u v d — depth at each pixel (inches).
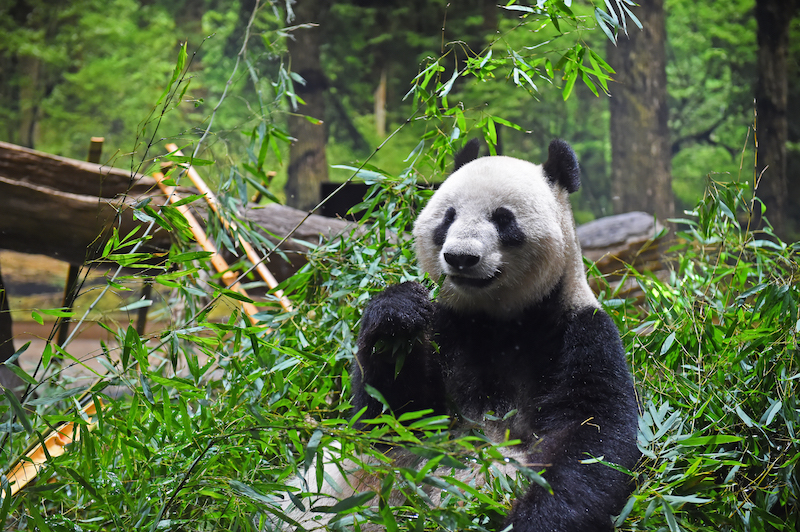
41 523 89.1
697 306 148.2
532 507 93.4
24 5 973.2
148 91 964.0
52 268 747.4
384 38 895.7
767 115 744.3
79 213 202.2
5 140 981.8
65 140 968.9
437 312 117.8
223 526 103.4
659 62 789.2
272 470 111.3
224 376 126.6
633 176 792.9
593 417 100.2
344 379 125.0
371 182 146.1
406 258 143.9
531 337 111.7
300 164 815.7
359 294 139.2
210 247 169.2
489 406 113.0
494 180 109.4
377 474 103.8
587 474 94.1
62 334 179.6
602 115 1035.9
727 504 103.7
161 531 96.7
